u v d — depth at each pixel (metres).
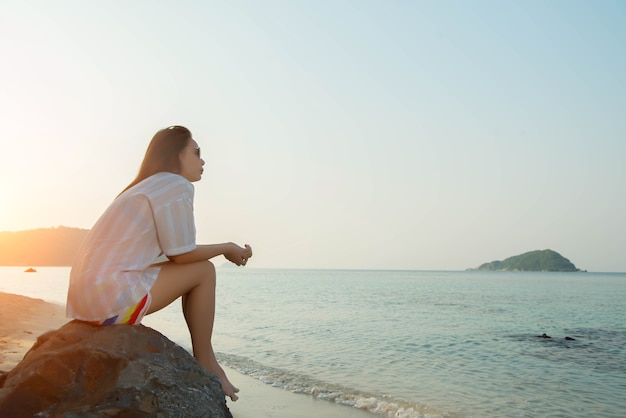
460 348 10.21
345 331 12.05
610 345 11.34
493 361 8.83
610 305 25.77
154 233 2.94
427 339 11.32
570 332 13.94
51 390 2.61
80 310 2.84
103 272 2.81
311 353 8.62
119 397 2.55
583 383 7.16
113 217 2.89
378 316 16.59
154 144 3.17
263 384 5.95
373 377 6.85
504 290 45.00
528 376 7.54
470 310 20.92
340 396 5.49
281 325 12.96
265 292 33.66
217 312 16.86
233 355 8.08
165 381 2.70
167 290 2.99
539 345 11.09
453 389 6.37
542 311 21.28
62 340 2.79
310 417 4.56
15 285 34.53
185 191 3.01
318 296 29.00
